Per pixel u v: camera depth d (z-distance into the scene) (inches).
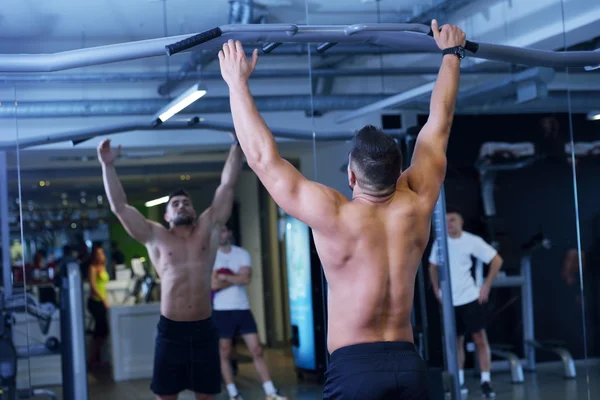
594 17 150.9
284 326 126.5
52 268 116.7
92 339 116.5
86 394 115.9
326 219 76.3
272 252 126.0
